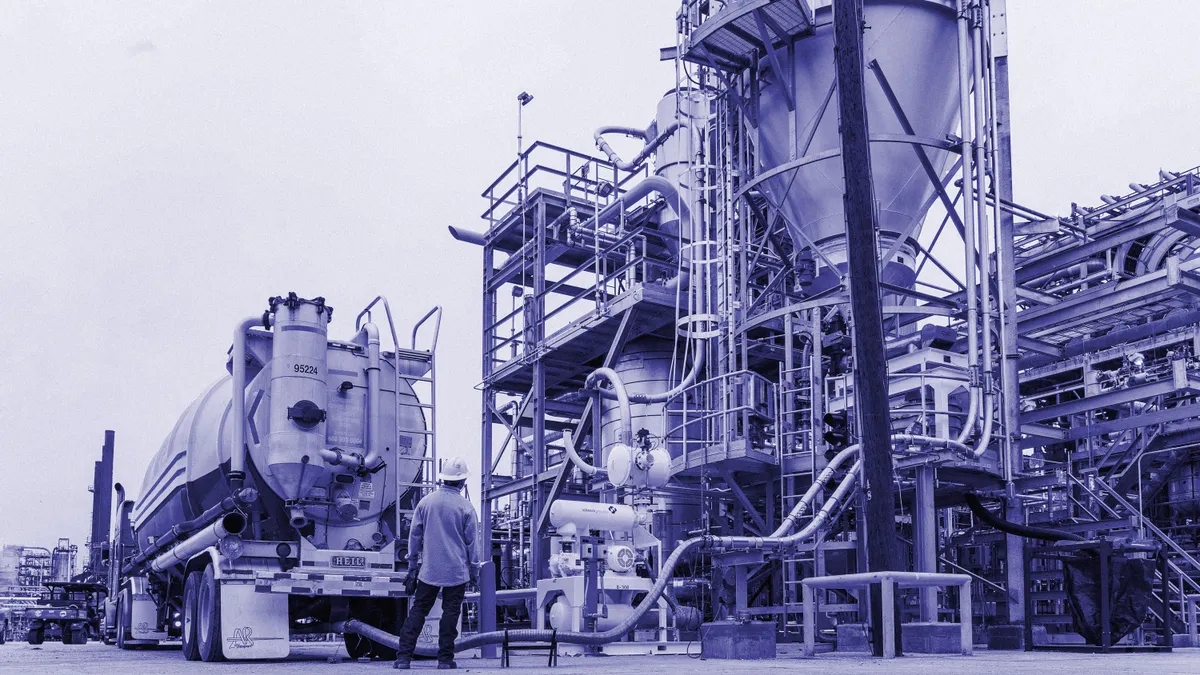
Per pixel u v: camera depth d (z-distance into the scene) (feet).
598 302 86.22
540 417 92.27
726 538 50.83
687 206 86.84
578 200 96.89
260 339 48.83
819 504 61.36
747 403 65.51
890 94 65.57
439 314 52.54
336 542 48.80
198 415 51.90
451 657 34.96
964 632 39.47
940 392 64.80
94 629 107.65
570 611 50.96
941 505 71.20
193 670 34.50
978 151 65.51
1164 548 44.96
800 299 75.20
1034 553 46.34
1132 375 74.64
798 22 67.05
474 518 35.86
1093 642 44.57
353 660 46.01
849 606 57.77
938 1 67.05
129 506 79.10
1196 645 54.03
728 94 72.33
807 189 68.80
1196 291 71.15
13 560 197.06
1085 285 100.58
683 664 34.40
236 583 43.52
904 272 69.21
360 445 49.52
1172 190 91.25
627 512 53.52
